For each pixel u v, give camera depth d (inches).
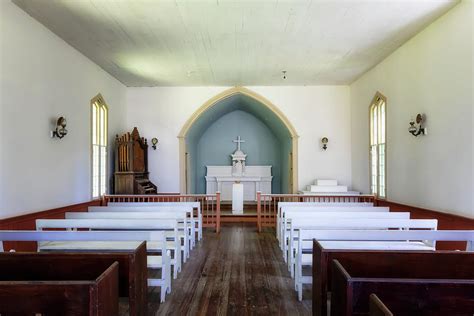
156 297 168.9
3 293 74.4
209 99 423.2
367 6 206.4
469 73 193.3
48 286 74.5
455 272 107.7
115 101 382.0
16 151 204.4
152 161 422.9
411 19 225.0
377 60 317.4
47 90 238.8
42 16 218.5
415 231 157.8
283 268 214.7
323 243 160.9
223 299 165.8
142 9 209.0
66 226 182.5
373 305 68.6
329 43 270.5
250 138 552.4
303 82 407.8
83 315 74.4
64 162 263.1
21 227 204.2
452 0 198.5
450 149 212.4
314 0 198.5
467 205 196.9
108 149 358.6
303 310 153.1
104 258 108.1
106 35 250.7
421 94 247.0
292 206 260.7
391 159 298.5
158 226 187.0
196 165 541.6
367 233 158.9
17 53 205.2
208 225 339.3
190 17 220.7
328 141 425.1
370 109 351.3
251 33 248.7
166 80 391.2
